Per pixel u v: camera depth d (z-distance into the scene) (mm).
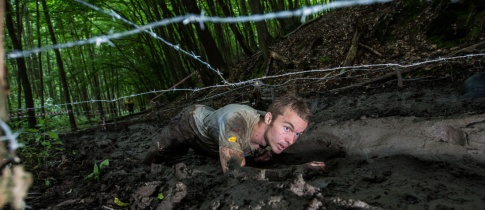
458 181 2061
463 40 6820
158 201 2119
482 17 6715
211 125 2521
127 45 16656
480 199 1761
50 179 2973
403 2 8492
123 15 14719
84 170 3350
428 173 2230
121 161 3393
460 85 5336
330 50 9508
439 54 6832
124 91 23625
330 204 1705
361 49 8562
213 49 12586
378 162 2562
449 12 7352
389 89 6328
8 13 8578
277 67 10367
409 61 7172
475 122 2682
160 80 17000
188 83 14781
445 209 1653
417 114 4152
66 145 5520
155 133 6008
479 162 2293
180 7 12555
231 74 12453
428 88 5719
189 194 2117
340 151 3037
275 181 2072
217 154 2725
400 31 8172
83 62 17484
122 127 8867
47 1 12156
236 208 1761
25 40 16969
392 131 2826
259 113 2582
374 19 8914
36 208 2250
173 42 14234
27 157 3430
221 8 12758
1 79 947
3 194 913
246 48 13812
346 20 10180
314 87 8188
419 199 1799
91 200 2312
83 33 17047
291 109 2236
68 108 11602
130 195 2311
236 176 2178
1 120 935
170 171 2643
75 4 11977
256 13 10453
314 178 2160
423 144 2557
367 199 1817
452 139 2625
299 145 3197
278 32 14328
